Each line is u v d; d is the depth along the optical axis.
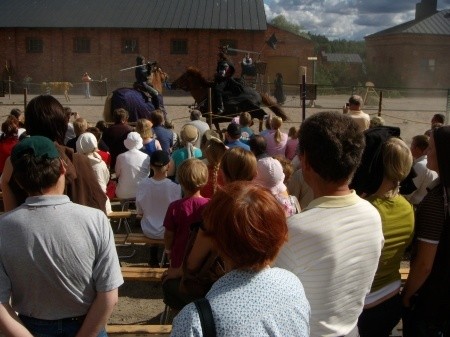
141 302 5.75
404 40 50.97
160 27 39.34
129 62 40.31
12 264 2.43
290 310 1.88
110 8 41.25
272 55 42.84
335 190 2.57
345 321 2.59
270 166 4.09
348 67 53.50
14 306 2.55
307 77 42.91
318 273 2.45
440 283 2.99
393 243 3.00
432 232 2.93
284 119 15.98
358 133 2.56
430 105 30.23
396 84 50.94
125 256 7.00
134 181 7.30
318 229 2.44
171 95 38.22
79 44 40.28
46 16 40.25
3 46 40.06
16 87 39.44
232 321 1.80
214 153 5.71
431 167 3.10
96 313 2.52
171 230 4.38
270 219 1.91
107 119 12.94
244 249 1.88
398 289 3.13
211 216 1.96
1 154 7.84
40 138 2.58
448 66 51.25
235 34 40.00
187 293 3.21
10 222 2.46
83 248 2.47
